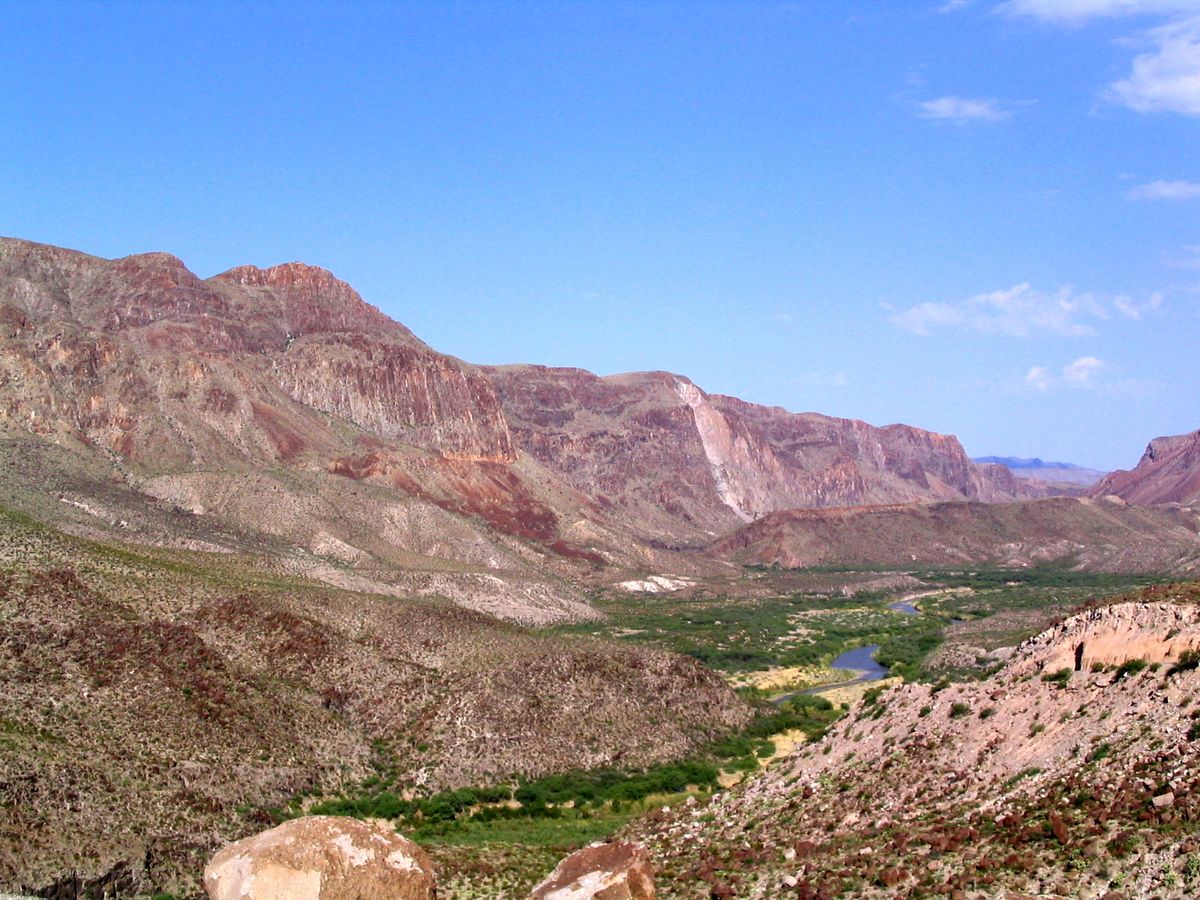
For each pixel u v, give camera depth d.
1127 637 57.59
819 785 64.56
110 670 87.44
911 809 55.47
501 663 111.25
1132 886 40.44
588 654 117.50
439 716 99.88
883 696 71.31
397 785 89.94
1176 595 58.34
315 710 97.12
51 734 74.50
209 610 108.00
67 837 62.03
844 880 47.53
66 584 99.19
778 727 116.50
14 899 46.91
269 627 108.25
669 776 96.50
